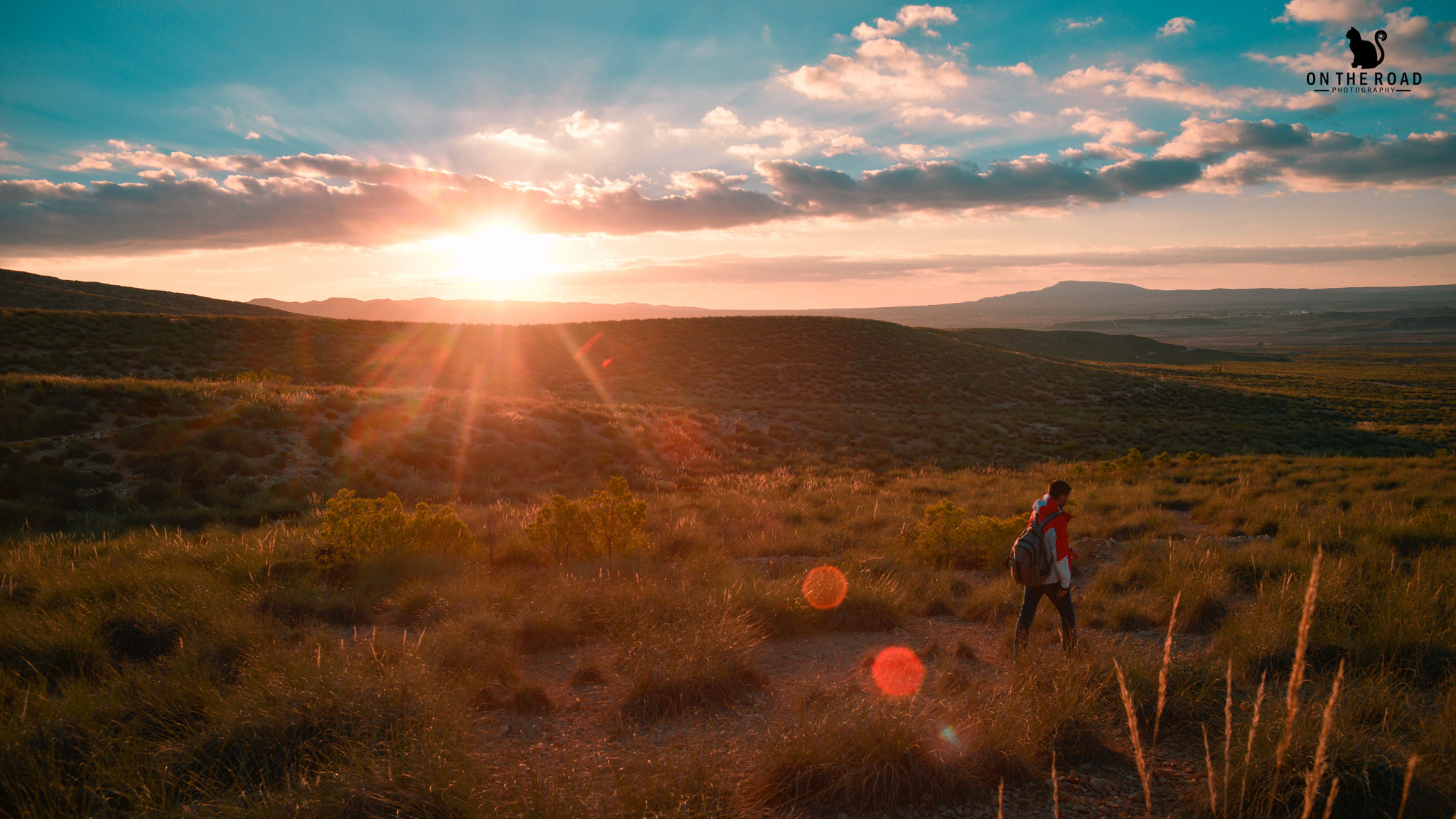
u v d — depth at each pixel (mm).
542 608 7066
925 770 3693
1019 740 3994
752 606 7223
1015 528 10625
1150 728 4418
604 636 6730
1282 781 3445
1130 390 60062
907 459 29953
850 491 19469
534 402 29000
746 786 3701
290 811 3229
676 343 62375
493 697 5098
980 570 10234
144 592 6863
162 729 4145
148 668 5328
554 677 5852
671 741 4398
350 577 8609
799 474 24438
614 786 3650
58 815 3283
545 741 4434
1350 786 3365
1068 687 4484
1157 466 23250
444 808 3260
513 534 11609
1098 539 12461
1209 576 7738
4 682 4492
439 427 22641
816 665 6164
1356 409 58312
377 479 18297
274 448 18656
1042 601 7617
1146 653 5180
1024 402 54125
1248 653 5348
